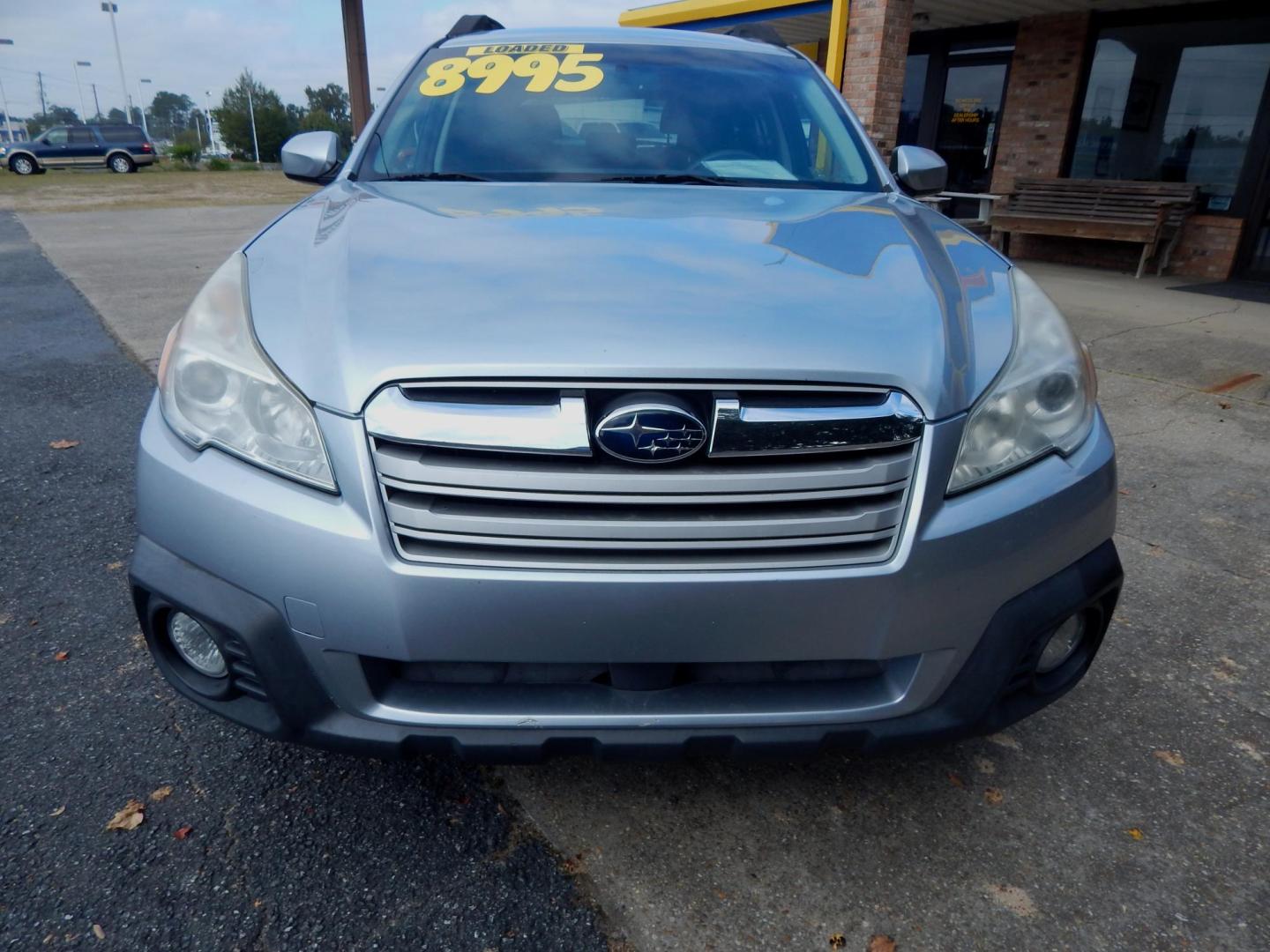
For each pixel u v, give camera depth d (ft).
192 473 5.32
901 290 5.77
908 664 5.40
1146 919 5.64
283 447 5.13
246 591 5.24
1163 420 15.29
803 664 5.41
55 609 8.90
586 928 5.49
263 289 5.86
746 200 7.89
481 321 5.10
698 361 4.85
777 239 6.60
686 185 8.45
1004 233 35.65
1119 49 33.04
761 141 9.17
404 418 4.85
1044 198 34.22
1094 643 6.16
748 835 6.26
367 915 5.54
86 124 103.86
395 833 6.19
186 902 5.60
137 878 5.76
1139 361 19.12
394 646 5.05
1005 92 36.68
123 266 29.89
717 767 6.93
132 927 5.40
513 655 5.06
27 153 100.22
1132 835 6.33
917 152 9.64
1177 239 31.58
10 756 6.82
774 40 11.66
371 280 5.62
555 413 4.82
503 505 4.92
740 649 5.09
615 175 8.65
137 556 5.58
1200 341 20.88
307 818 6.30
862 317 5.37
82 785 6.55
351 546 4.94
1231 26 29.91
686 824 6.35
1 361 17.80
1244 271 30.81
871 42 27.22
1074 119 34.53
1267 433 14.73
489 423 4.82
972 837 6.29
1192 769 7.00
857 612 5.07
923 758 7.07
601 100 9.45
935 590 5.16
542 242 6.27
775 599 4.98
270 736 5.57
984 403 5.35
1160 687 8.02
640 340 4.95
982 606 5.34
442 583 4.89
